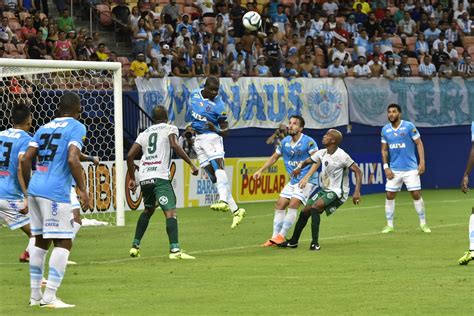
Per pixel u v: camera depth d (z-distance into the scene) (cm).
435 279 2256
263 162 5256
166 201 2716
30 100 4216
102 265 2591
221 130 3072
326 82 5903
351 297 2002
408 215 4297
